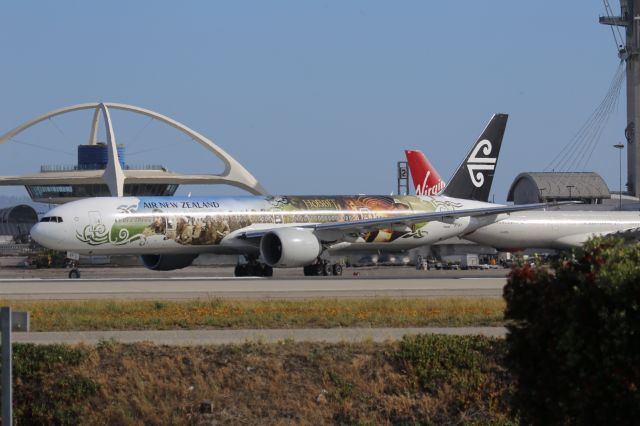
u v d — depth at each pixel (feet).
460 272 653.71
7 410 139.33
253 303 329.52
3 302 334.03
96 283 457.27
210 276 572.51
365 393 208.23
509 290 150.20
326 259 625.82
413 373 213.25
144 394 206.90
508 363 153.48
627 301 135.95
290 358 219.20
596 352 139.13
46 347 218.79
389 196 643.45
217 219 560.61
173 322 277.23
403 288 422.00
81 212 525.75
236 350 221.25
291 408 203.10
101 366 215.31
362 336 249.14
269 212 583.17
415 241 631.56
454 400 207.51
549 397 146.61
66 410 204.23
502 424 196.95
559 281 146.41
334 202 614.34
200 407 202.18
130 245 537.65
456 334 252.42
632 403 137.80
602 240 149.69
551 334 144.77
